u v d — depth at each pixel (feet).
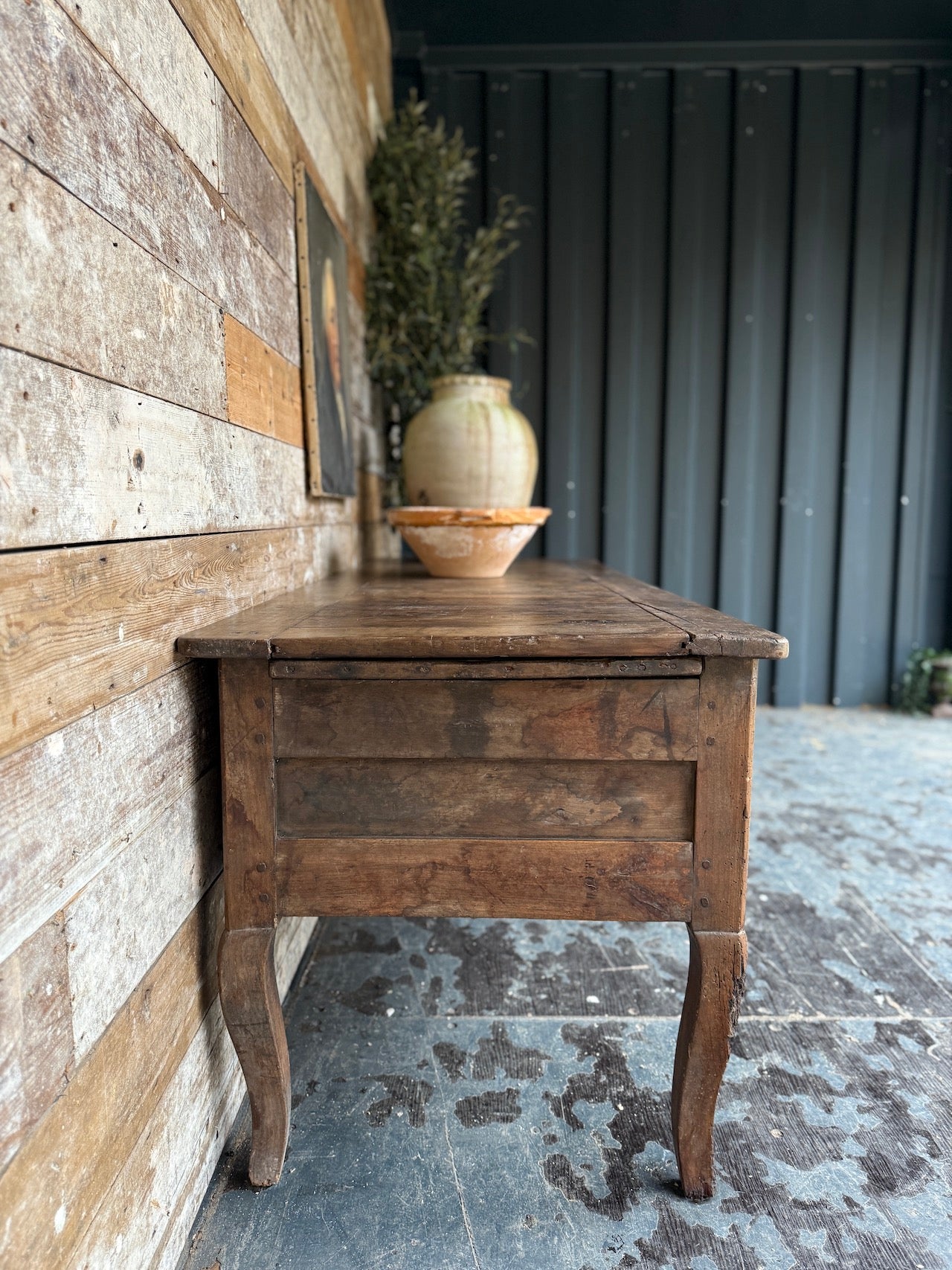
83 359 2.16
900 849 6.48
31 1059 1.85
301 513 4.94
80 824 2.12
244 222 3.74
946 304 11.02
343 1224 2.97
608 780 2.89
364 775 2.91
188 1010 2.95
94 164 2.24
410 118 8.59
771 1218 3.01
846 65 10.53
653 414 11.21
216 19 3.37
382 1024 4.24
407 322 8.48
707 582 11.49
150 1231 2.56
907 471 11.23
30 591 1.88
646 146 10.78
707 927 2.93
